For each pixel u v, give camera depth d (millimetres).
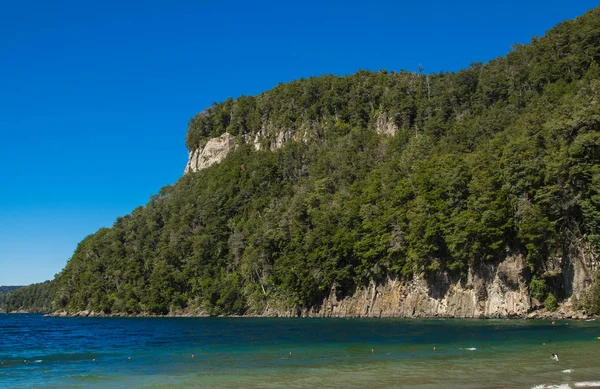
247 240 149500
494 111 143375
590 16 147750
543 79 146000
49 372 39688
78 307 179000
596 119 82875
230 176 189250
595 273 80438
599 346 47656
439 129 157875
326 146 185000
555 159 84438
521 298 86812
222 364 41875
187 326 96750
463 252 92812
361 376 34875
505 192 90875
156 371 38969
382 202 117000
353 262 117125
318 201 137625
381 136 180000
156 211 192625
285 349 51875
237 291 141875
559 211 84875
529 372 35375
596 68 128625
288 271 124938
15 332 89625
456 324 77938
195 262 154750
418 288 102562
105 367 42031
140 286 162000
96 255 191125
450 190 99812
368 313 110250
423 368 37594
